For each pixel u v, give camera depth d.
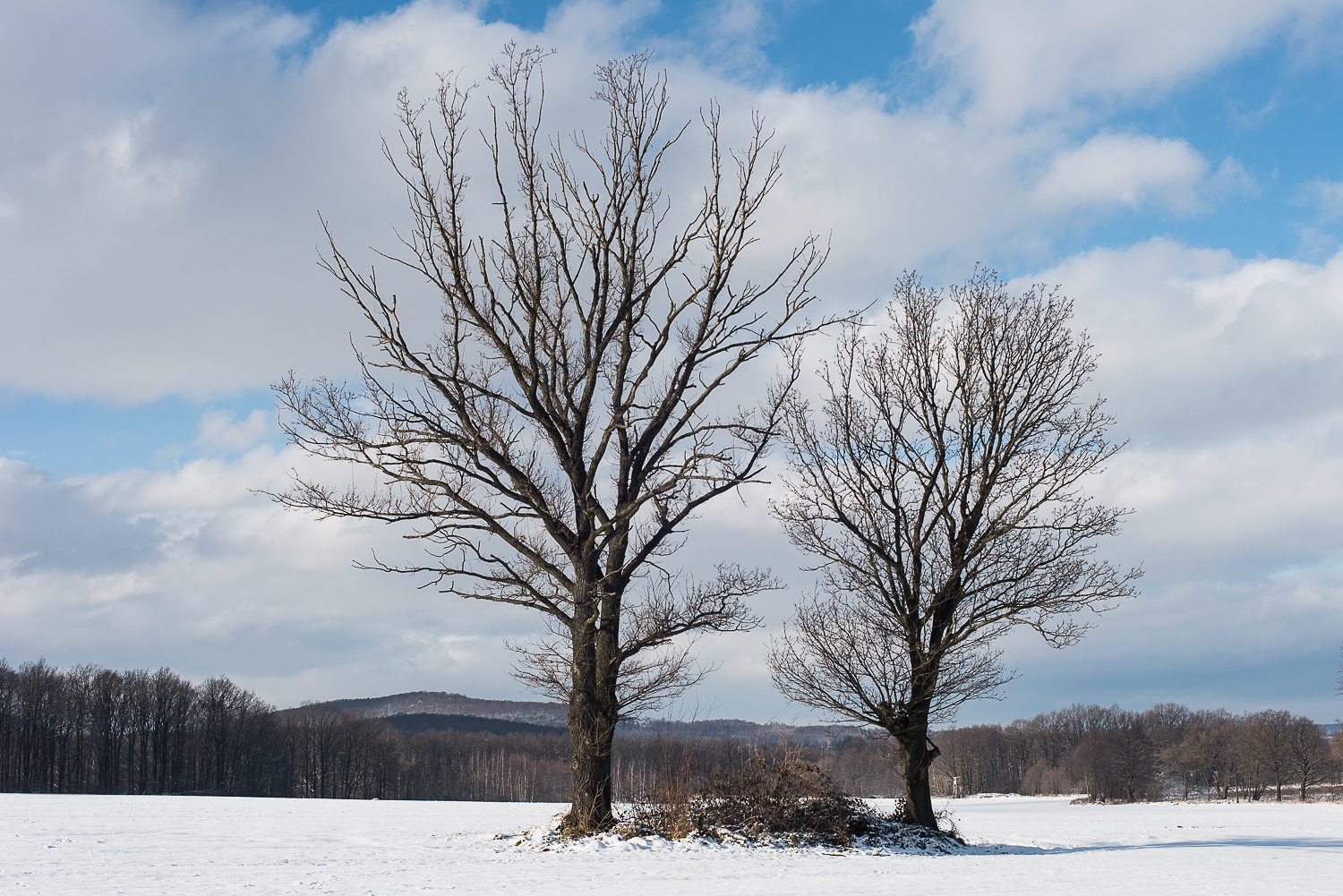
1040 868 18.80
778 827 22.53
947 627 24.88
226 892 14.13
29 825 29.50
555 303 23.38
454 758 138.25
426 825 33.44
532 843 21.92
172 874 16.97
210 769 105.44
